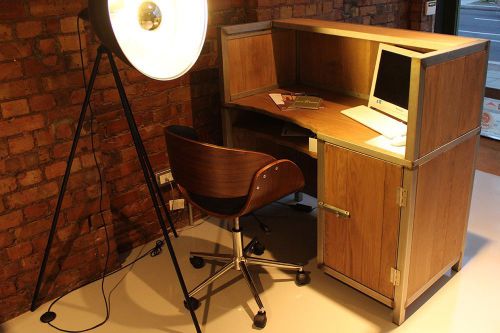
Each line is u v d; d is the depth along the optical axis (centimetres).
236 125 288
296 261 268
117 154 266
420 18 407
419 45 212
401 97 229
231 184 215
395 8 398
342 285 248
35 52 212
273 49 290
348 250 231
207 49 288
